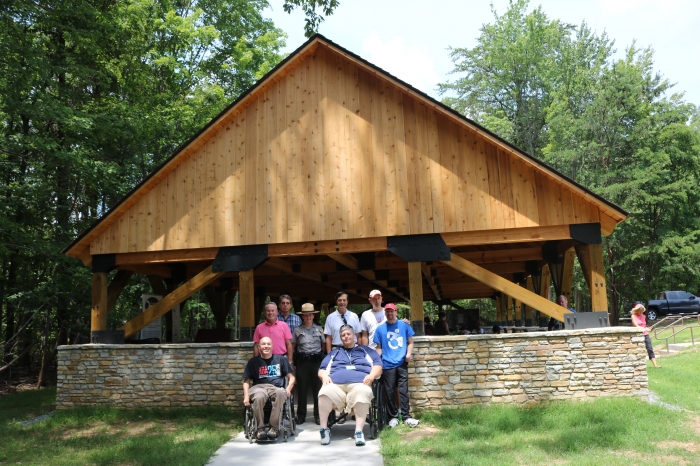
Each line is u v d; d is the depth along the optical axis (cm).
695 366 1345
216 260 1102
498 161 1040
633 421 773
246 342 1048
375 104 1093
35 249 1552
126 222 1148
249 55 2355
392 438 753
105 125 1747
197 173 1136
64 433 901
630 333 955
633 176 3044
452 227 1034
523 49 3650
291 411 816
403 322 876
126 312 2312
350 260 1255
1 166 1633
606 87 3216
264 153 1116
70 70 1653
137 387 1068
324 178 1087
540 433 770
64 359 1101
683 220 3222
